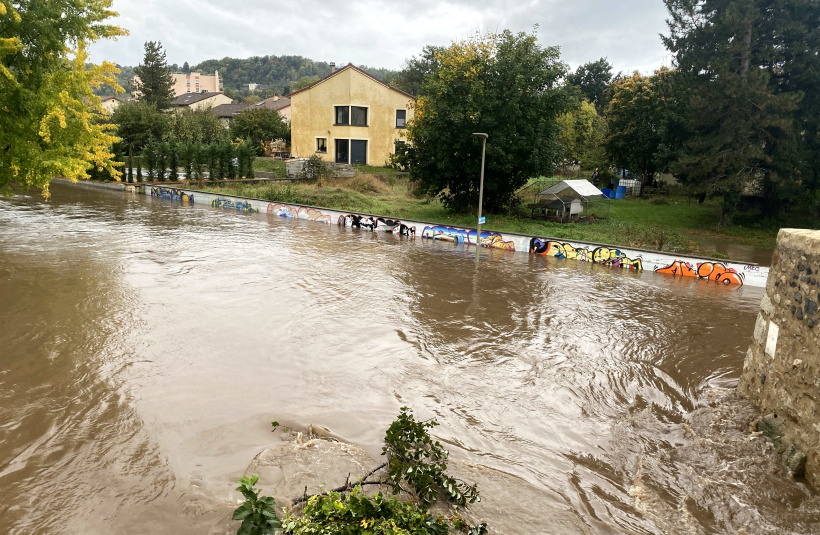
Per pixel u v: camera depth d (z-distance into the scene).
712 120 27.12
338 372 9.14
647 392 9.00
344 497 5.00
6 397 7.74
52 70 16.16
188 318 11.48
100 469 6.16
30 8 15.60
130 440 6.78
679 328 12.52
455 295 14.52
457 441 7.16
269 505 4.56
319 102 45.41
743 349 11.16
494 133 25.25
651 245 22.39
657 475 6.63
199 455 6.52
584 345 11.10
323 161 41.53
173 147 39.62
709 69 27.05
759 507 5.97
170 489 5.84
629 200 39.28
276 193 32.22
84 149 15.91
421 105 27.55
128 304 12.22
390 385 8.74
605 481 6.48
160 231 22.36
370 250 20.61
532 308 13.62
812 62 25.33
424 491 5.57
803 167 26.20
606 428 7.75
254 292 13.70
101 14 17.17
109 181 39.19
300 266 17.00
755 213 31.48
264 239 21.72
